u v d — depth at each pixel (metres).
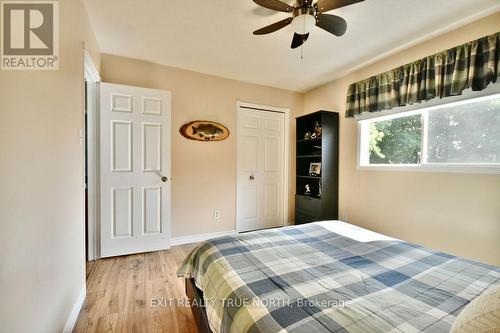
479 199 1.95
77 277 1.63
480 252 1.94
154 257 2.60
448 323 0.78
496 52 1.80
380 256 1.35
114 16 1.97
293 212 3.93
